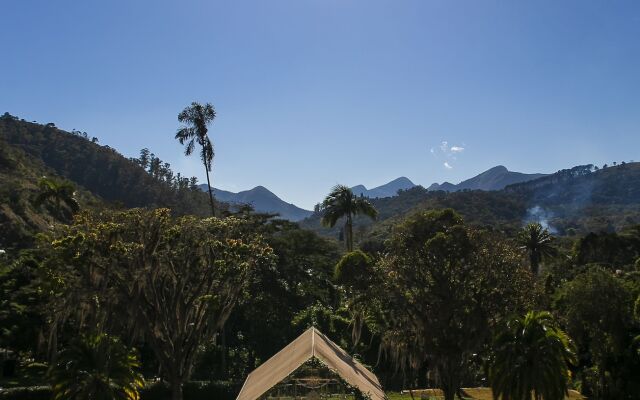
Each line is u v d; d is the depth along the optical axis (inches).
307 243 2992.1
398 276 1649.9
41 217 3855.8
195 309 1638.8
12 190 3969.0
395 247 1697.8
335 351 1191.6
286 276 2561.5
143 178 7544.3
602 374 1769.2
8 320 1839.3
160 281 1545.3
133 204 6781.5
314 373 933.8
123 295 1433.3
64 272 1437.0
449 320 1600.6
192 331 1550.2
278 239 2682.1
